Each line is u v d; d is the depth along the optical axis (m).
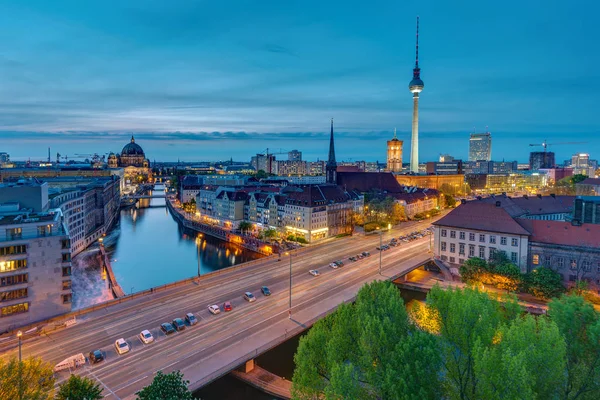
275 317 74.56
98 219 192.00
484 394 39.66
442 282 107.00
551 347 44.12
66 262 81.06
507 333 44.97
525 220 102.75
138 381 53.69
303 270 106.81
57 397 46.34
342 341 51.78
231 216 196.38
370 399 43.84
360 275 102.06
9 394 39.75
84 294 107.00
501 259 98.56
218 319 73.81
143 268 137.88
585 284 83.31
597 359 45.00
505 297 60.78
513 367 37.62
